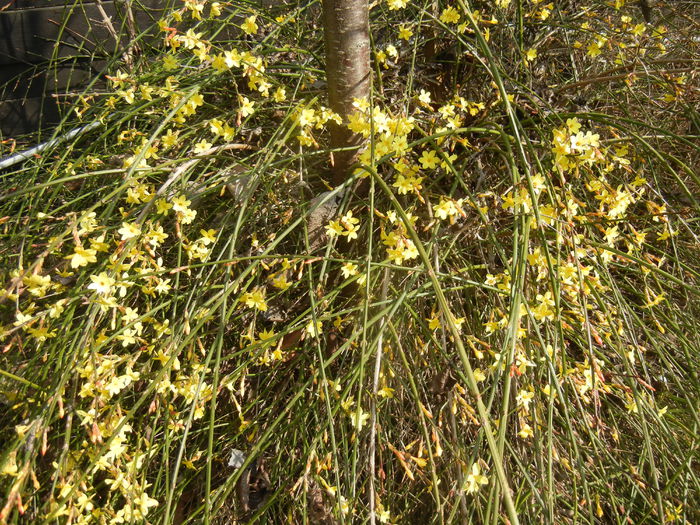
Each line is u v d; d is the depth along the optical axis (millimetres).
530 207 570
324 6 578
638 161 774
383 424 650
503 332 626
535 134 775
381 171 687
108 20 984
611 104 849
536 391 583
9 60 1156
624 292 773
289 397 689
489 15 812
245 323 683
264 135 776
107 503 514
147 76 741
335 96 636
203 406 563
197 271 654
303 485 578
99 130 840
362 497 641
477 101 776
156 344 560
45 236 689
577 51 878
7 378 559
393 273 657
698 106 838
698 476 637
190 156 677
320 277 586
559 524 604
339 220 602
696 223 801
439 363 632
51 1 1134
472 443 641
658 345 677
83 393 501
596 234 738
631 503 586
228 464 650
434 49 786
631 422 653
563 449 656
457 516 598
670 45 900
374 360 592
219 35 1048
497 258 733
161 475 589
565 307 651
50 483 546
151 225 576
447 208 585
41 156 811
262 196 635
